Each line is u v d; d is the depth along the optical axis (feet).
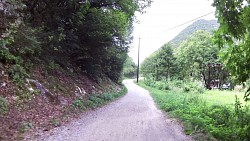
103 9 64.64
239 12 18.04
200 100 56.24
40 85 39.37
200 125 29.96
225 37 20.04
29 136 23.76
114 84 105.60
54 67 50.72
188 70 165.68
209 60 155.02
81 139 24.36
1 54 35.29
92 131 28.04
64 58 58.70
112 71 110.52
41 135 24.67
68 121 33.24
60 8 53.26
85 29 59.82
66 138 24.38
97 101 53.98
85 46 62.49
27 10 48.24
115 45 73.56
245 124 27.61
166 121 36.29
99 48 65.62
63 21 56.49
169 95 74.74
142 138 25.59
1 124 24.62
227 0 17.90
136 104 59.93
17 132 24.04
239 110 34.14
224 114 33.40
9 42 37.24
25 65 40.16
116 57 95.91
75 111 40.57
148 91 114.32
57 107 38.19
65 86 48.85
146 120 36.70
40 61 46.34
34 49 43.04
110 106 53.83
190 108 41.91
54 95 41.24
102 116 39.58
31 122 28.27
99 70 78.69
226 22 18.54
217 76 135.64
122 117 39.11
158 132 28.55
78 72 65.26
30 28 41.91
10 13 41.57
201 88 102.99
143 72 284.41
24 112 30.27
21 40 39.47
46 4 51.03
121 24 64.59
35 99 35.35
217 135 25.52
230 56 22.77
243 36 19.42
